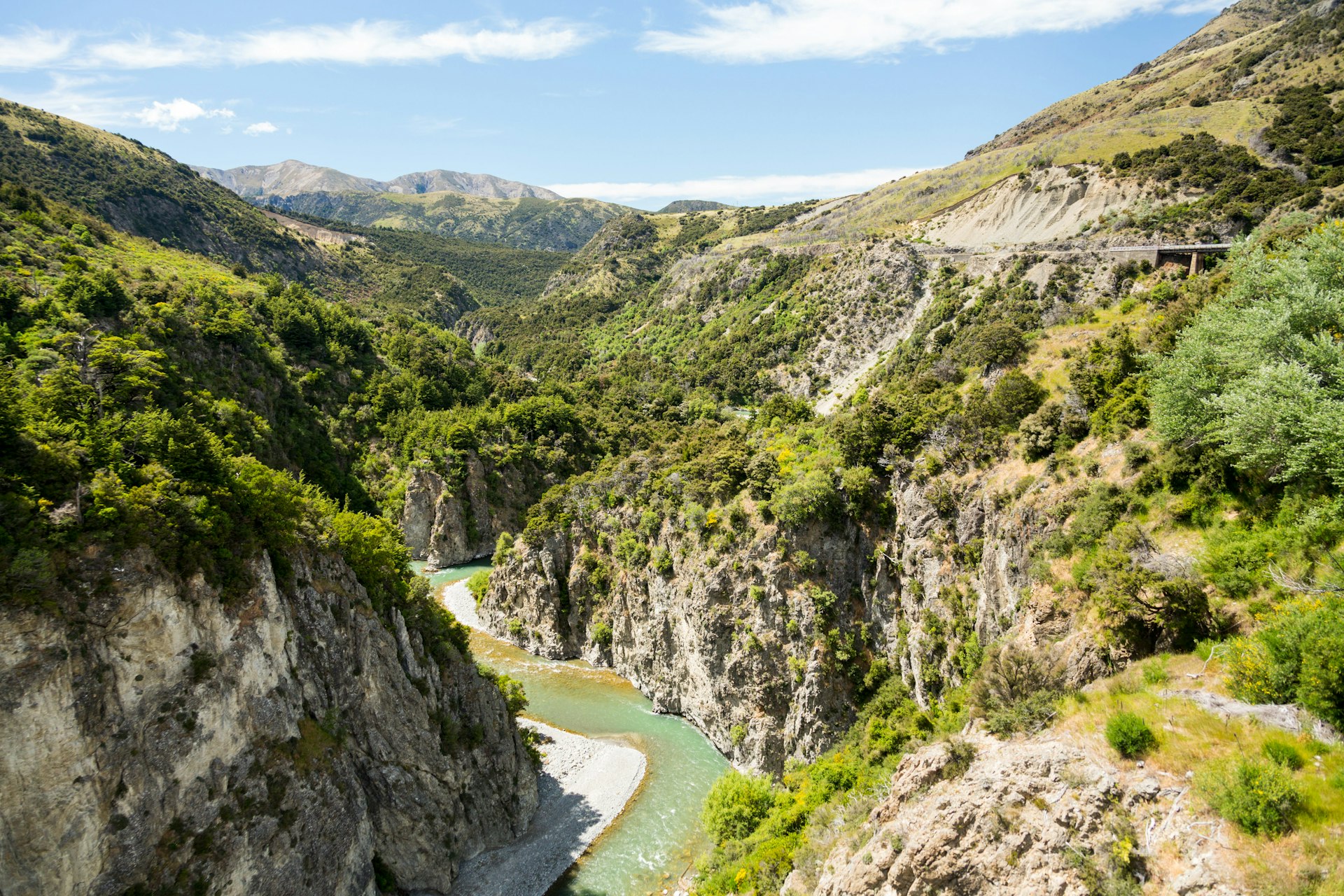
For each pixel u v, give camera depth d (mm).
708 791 66562
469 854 54969
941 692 55656
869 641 65188
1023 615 44312
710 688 72688
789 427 95562
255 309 138125
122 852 34281
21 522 34125
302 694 45312
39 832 31547
